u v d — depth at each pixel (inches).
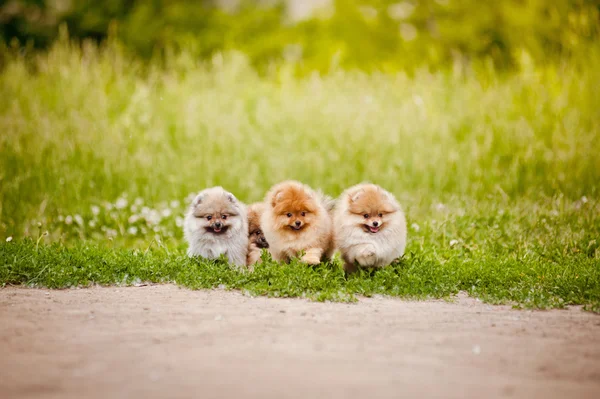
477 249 396.5
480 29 1071.6
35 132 586.6
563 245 394.6
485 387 172.7
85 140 578.9
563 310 276.1
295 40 1195.9
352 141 607.2
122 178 549.0
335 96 691.4
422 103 644.7
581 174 532.4
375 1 1196.5
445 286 307.1
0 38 1061.1
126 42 1162.0
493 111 635.5
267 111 667.4
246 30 1232.2
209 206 350.6
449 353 203.0
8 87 666.8
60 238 426.3
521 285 311.0
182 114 648.4
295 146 621.0
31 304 268.5
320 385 169.6
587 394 170.2
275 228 333.7
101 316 247.0
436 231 432.8
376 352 200.8
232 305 268.4
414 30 1162.6
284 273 306.5
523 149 573.9
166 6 1250.6
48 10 1243.2
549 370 189.5
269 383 170.9
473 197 509.0
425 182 549.3
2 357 194.5
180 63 785.6
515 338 224.4
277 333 221.6
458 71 703.7
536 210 458.0
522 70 716.7
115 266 329.7
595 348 213.0
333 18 1201.4
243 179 570.9
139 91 668.7
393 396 163.3
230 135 620.1
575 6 928.9
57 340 212.8
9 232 467.8
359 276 319.9
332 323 238.2
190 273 316.5
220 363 187.3
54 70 689.6
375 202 328.2
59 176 537.6
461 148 592.4
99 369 182.9
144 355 195.6
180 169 568.7
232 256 353.7
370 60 1121.4
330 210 356.5
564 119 601.3
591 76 655.1
